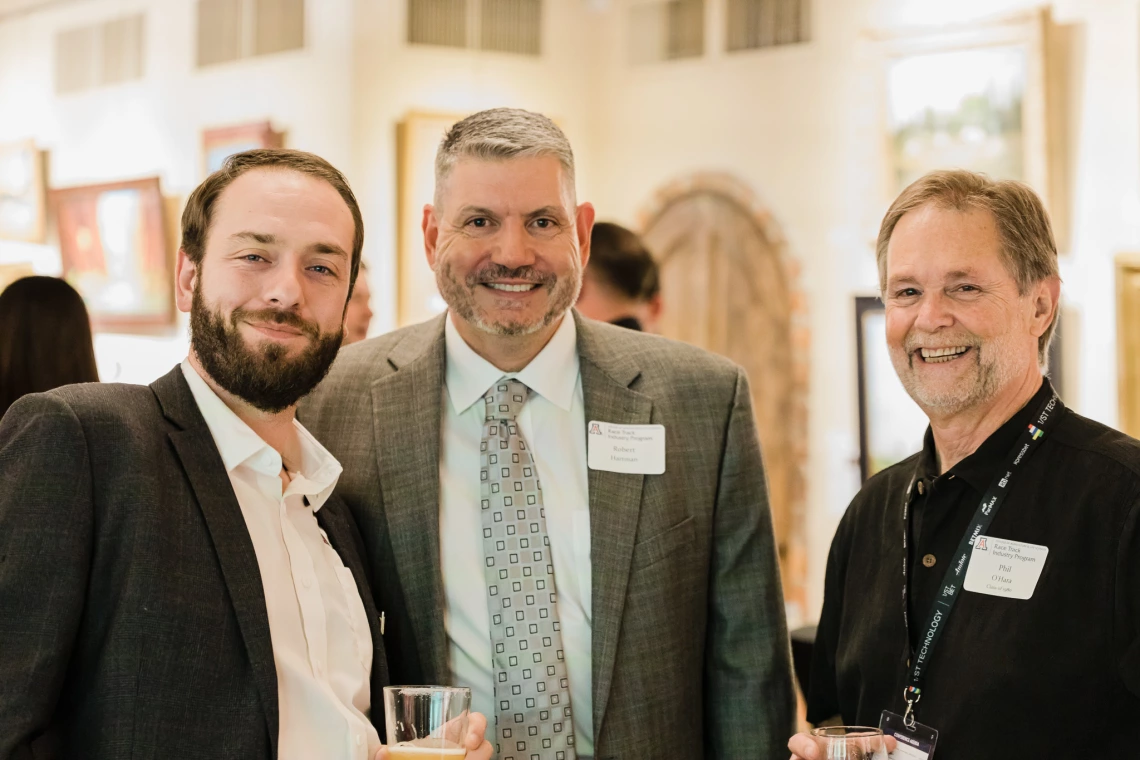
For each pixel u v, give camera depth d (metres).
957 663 1.92
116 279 7.20
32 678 1.56
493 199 2.16
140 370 7.08
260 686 1.74
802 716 4.35
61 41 7.47
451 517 2.25
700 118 6.64
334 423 2.38
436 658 2.17
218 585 1.76
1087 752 1.79
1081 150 5.38
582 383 2.40
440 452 2.30
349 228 1.97
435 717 1.79
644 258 3.70
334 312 1.93
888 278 2.08
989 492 1.98
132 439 1.76
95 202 7.24
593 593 2.24
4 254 7.63
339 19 6.31
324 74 6.35
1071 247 5.41
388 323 6.24
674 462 2.37
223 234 1.87
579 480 2.33
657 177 6.79
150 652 1.67
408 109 6.36
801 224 6.30
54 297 2.70
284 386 1.88
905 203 2.08
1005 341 1.97
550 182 2.19
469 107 6.52
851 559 2.28
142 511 1.71
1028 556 1.89
